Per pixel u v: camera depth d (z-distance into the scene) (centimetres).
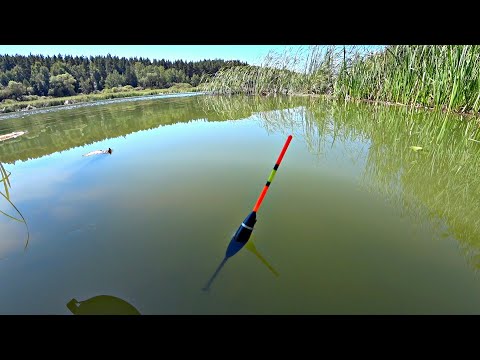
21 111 1540
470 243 267
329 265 245
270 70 1631
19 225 329
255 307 210
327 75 1328
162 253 272
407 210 326
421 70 820
